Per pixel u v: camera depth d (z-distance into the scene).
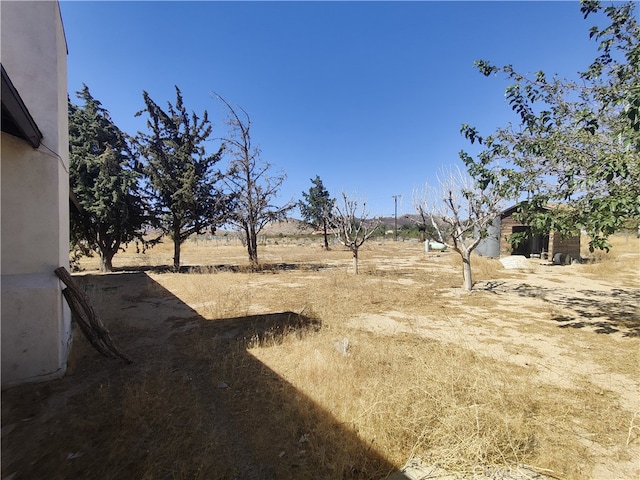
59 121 4.35
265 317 6.77
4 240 3.91
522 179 5.17
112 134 14.71
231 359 4.44
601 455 2.50
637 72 4.12
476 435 2.54
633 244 24.41
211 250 33.53
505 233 18.98
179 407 3.23
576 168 4.46
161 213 15.62
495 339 5.23
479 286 10.28
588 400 3.28
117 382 3.85
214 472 2.34
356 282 11.24
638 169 3.83
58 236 4.27
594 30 4.64
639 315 6.57
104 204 13.12
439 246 28.05
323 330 5.70
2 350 3.73
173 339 5.45
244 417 3.06
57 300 4.01
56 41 4.27
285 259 22.12
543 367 4.11
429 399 3.05
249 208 15.65
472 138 5.54
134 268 17.25
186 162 16.02
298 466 2.42
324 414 2.99
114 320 6.59
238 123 15.20
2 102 2.74
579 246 16.69
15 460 2.51
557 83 4.94
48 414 3.17
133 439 2.74
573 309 7.19
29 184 4.07
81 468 2.42
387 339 5.25
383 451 2.53
